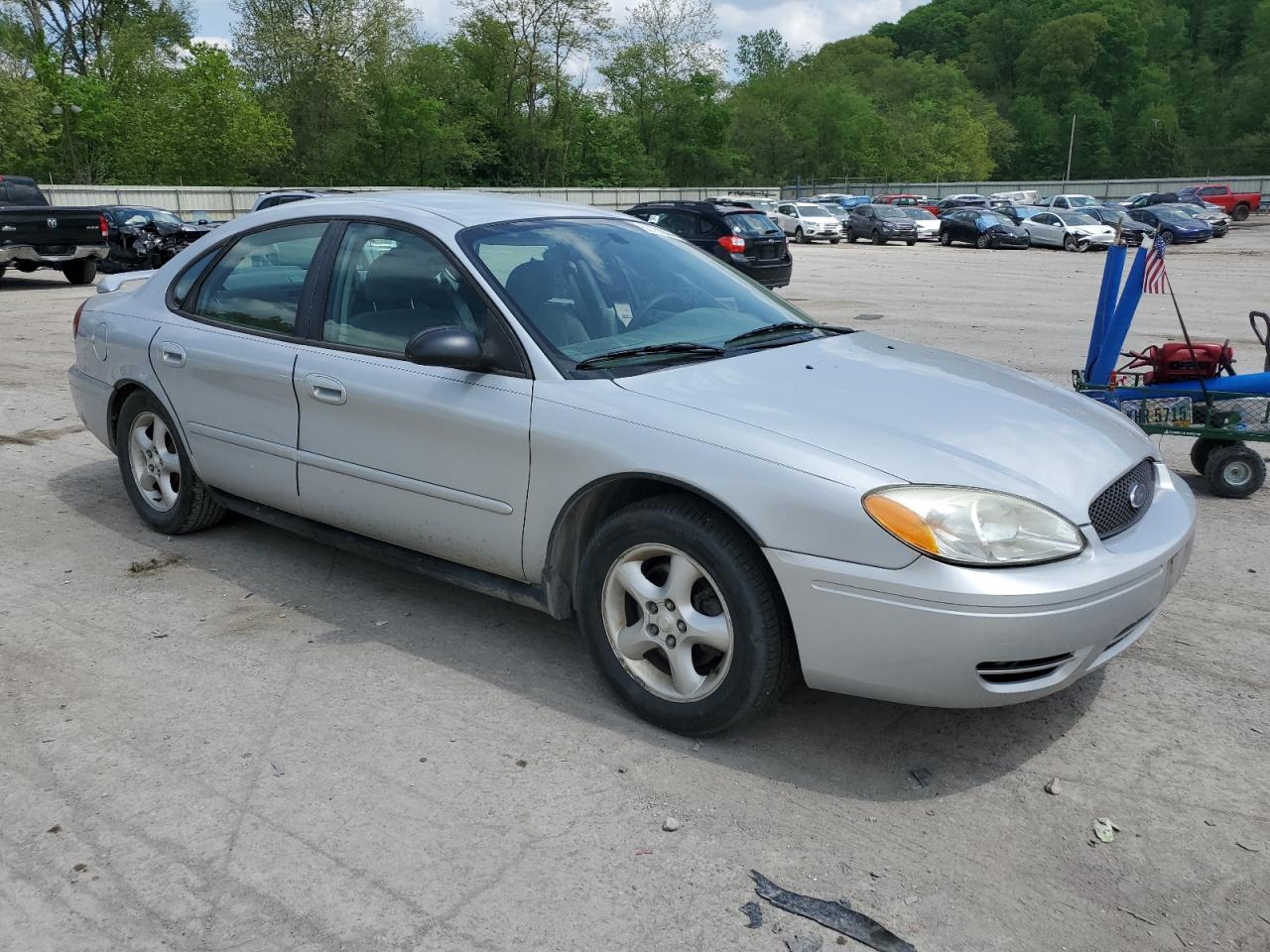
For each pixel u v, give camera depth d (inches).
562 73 2566.4
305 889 98.7
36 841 105.7
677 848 104.7
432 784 115.5
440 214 152.5
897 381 134.2
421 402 140.7
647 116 3070.9
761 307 161.2
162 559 184.2
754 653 115.6
